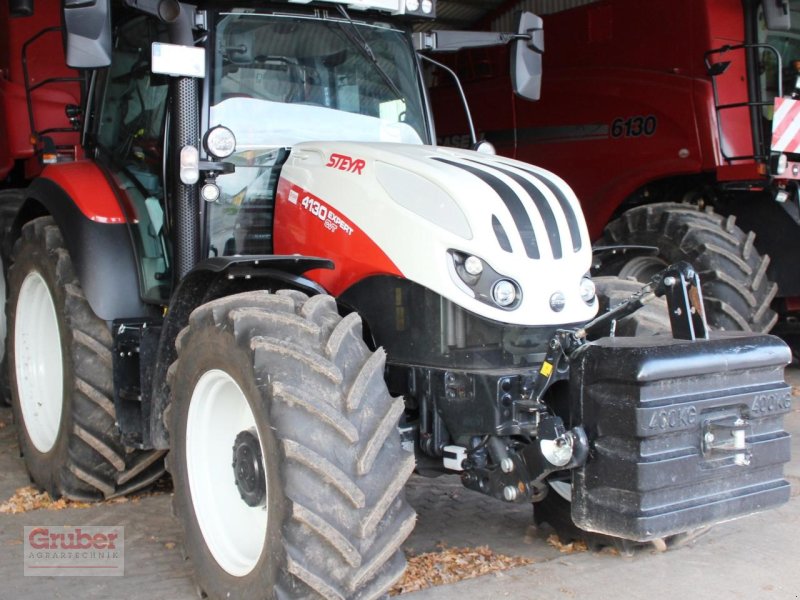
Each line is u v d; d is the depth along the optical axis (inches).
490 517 165.2
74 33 127.3
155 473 168.2
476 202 129.3
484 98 308.5
